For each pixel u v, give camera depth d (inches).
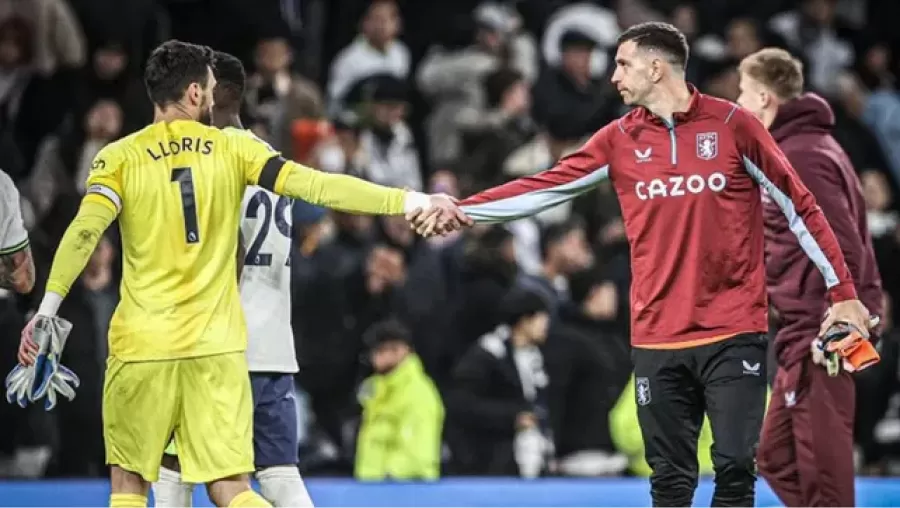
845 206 968.9
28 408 1454.2
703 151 876.6
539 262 1660.9
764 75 981.2
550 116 1738.4
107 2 1747.0
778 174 875.4
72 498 1240.8
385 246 1598.2
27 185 1604.3
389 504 1233.4
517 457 1456.7
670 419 892.0
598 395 1488.7
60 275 808.3
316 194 836.6
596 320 1530.5
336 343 1534.2
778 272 987.9
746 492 879.1
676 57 884.0
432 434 1430.9
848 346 873.5
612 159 898.7
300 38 1786.4
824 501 990.4
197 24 1721.2
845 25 2034.9
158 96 844.0
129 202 823.1
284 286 910.4
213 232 826.8
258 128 1390.3
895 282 1711.4
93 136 1627.7
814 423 986.1
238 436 816.9
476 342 1513.3
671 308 884.6
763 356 880.9
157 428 818.2
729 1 2012.8
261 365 896.9
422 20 1910.7
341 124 1653.5
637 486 1312.7
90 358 1454.2
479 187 1660.9
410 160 1727.4
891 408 1619.1
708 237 876.0
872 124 1926.7
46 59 1743.4
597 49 1916.8
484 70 1801.2
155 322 815.7
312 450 1518.2
